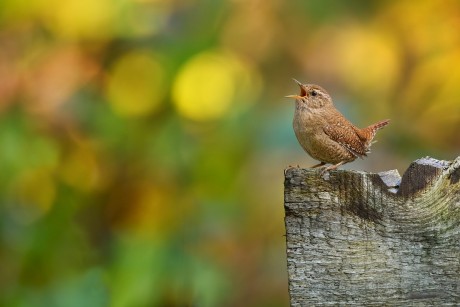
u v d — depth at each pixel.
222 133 11.01
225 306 10.56
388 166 11.09
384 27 11.91
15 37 11.29
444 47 11.89
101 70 11.38
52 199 11.20
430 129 11.59
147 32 11.29
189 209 10.85
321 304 6.11
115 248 10.59
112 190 11.23
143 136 11.20
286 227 6.14
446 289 6.05
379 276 6.07
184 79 11.37
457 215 6.04
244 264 10.91
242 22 11.74
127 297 9.72
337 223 6.09
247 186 10.98
